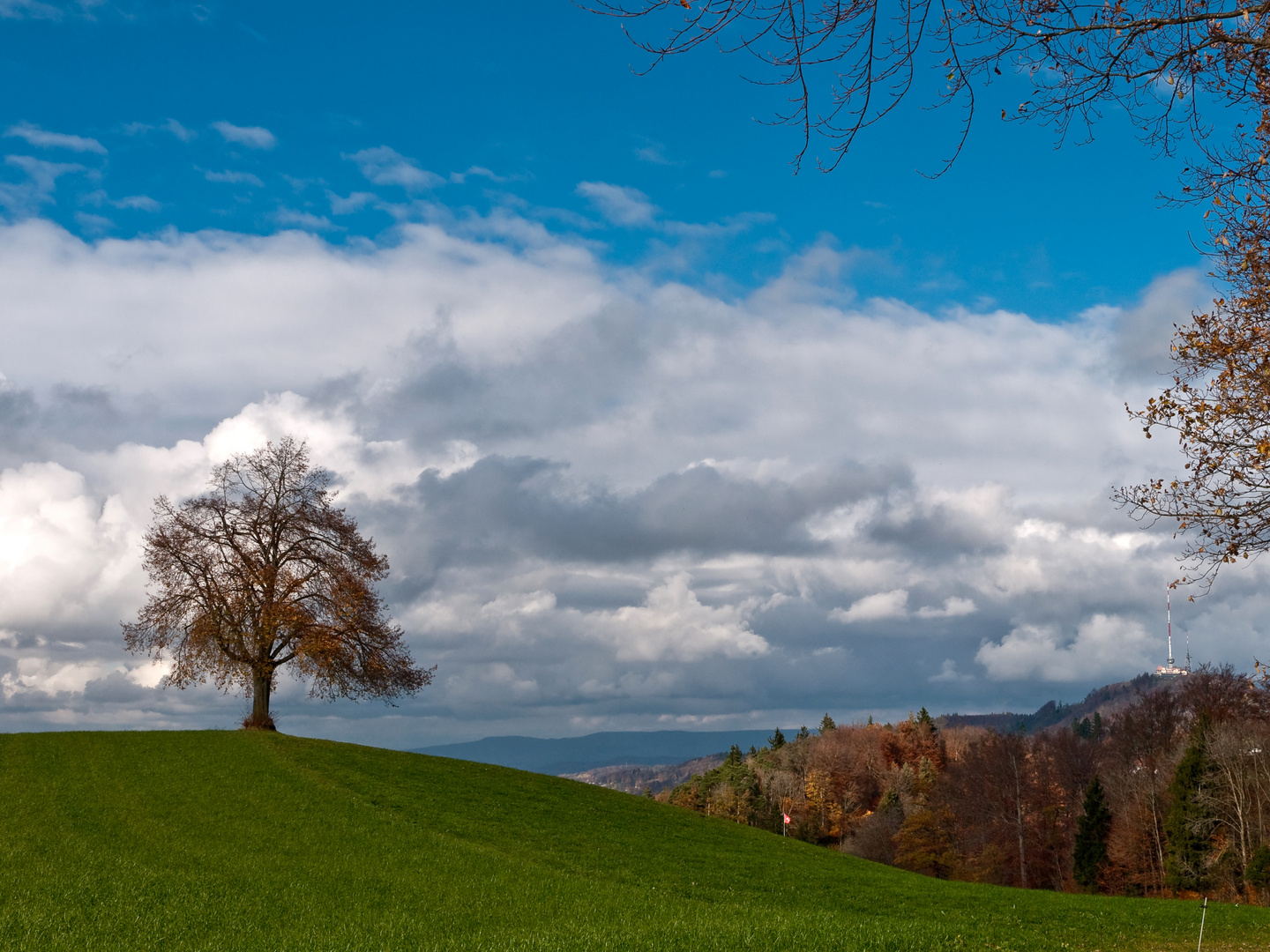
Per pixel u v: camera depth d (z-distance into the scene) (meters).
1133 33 9.44
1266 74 10.39
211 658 46.72
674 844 37.72
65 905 20.11
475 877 26.33
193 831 29.17
